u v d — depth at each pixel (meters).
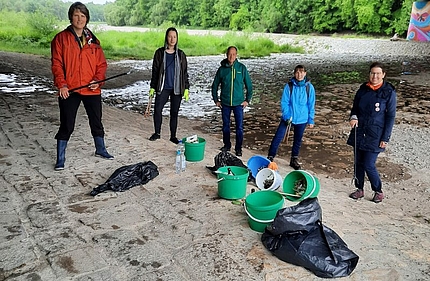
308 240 3.04
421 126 8.95
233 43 33.09
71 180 4.58
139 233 3.48
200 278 2.88
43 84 12.80
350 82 16.28
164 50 6.17
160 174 4.87
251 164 5.20
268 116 9.93
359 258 3.25
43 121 7.25
